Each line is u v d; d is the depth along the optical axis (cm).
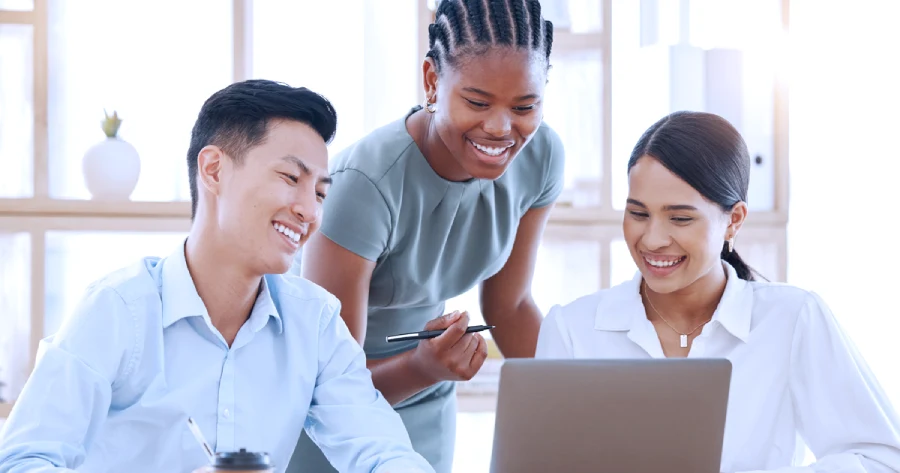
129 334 183
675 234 206
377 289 250
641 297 226
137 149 333
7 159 322
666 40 323
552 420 159
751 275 233
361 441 192
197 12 335
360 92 351
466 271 257
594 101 336
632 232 212
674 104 351
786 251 338
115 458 182
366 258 234
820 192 397
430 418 270
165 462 184
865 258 393
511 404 158
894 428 204
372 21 337
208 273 188
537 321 279
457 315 223
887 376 388
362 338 240
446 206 240
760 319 218
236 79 322
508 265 274
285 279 205
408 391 234
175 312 186
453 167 234
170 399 185
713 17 325
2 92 321
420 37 323
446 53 210
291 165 182
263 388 194
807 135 396
